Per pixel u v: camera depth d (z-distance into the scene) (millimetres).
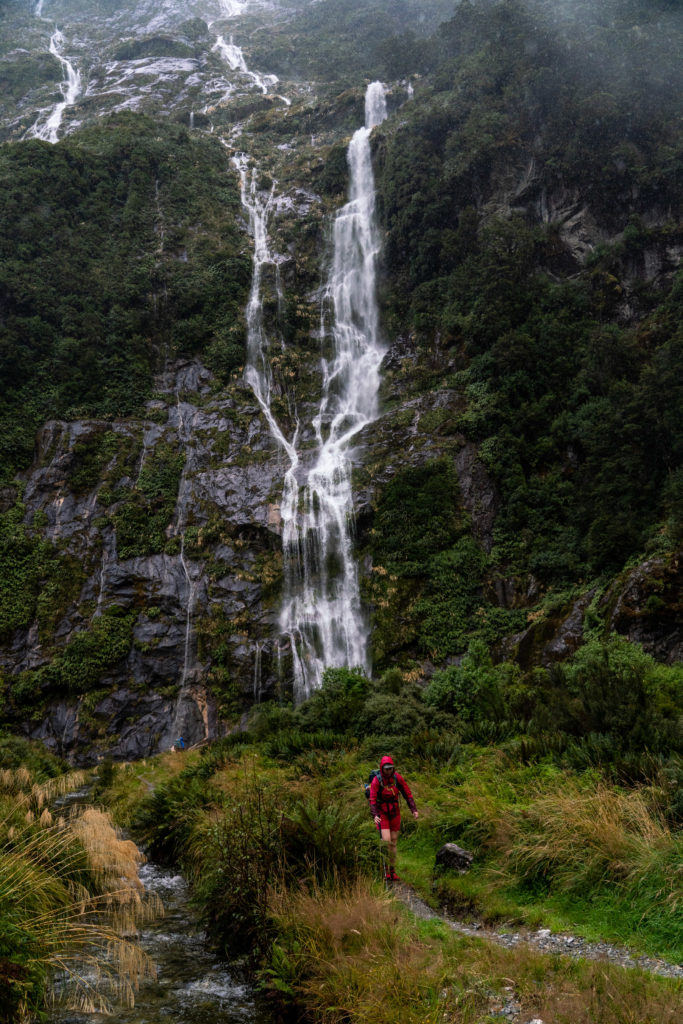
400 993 5340
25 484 30172
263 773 14688
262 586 27250
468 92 39125
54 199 38625
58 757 22953
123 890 9367
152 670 26203
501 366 30000
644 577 20781
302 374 36281
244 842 8055
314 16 80562
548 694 14438
